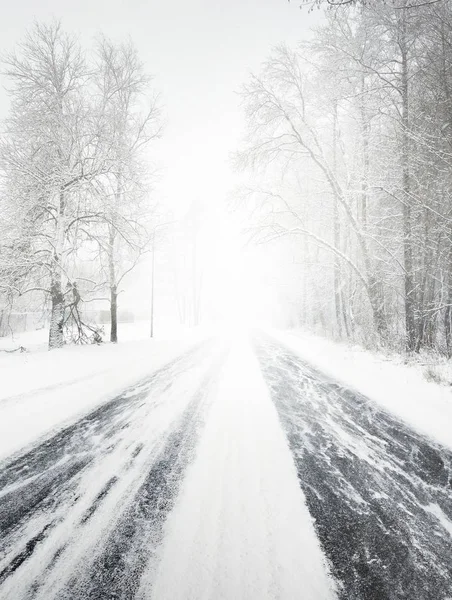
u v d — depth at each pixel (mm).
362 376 6582
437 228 9406
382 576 1704
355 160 12586
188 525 2035
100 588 1571
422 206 9125
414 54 9328
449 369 6352
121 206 10922
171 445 3262
